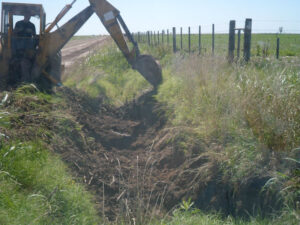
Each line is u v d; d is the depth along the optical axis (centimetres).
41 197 415
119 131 778
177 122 706
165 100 863
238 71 720
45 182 452
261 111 550
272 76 632
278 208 431
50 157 534
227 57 893
